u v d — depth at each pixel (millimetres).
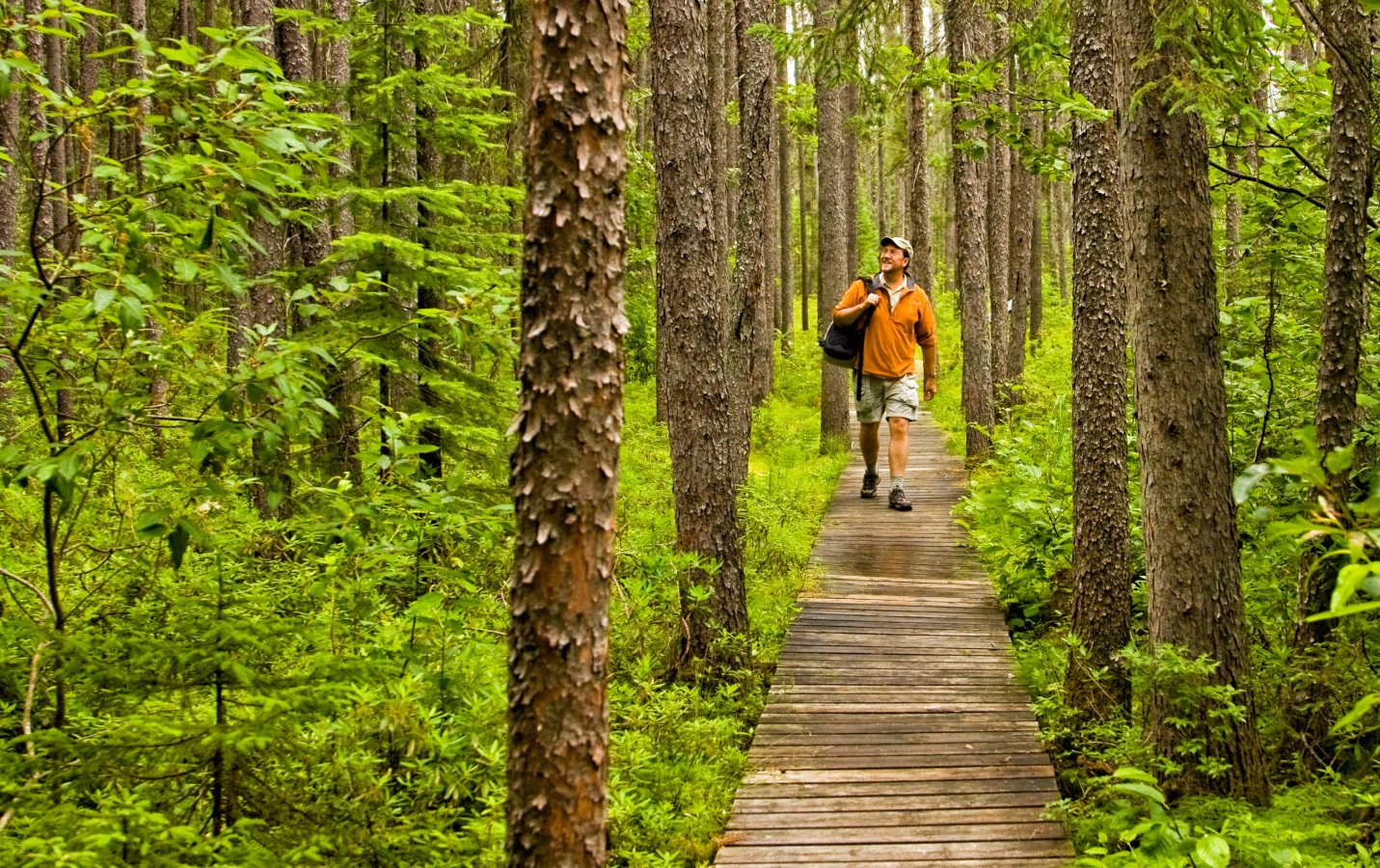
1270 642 5172
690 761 4809
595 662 2289
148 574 3635
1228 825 3643
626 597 6398
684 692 5406
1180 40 3764
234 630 2840
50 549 2980
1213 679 3977
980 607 7027
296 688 2818
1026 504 7094
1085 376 5363
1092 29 5426
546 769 2250
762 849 4109
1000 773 4734
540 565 2238
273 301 7453
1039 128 15633
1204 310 3936
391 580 5035
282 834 2818
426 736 3664
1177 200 3895
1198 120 3906
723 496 5891
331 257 6398
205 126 2711
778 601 6984
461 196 6988
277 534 5398
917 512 9664
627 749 4559
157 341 3062
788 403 20172
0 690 3604
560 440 2227
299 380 2807
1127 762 4305
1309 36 4582
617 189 2273
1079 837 4094
